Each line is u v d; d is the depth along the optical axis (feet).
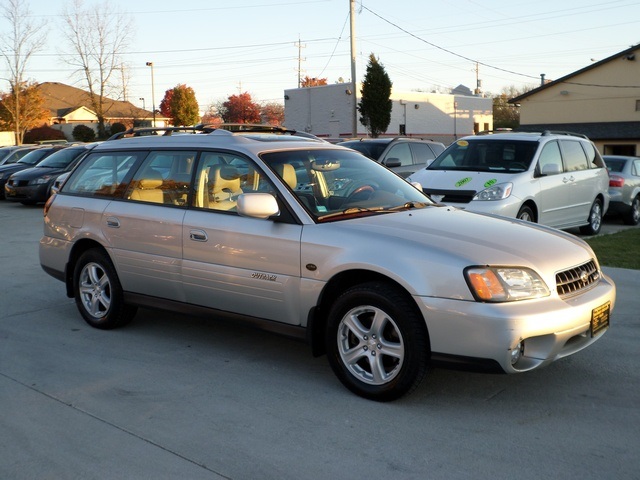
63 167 60.13
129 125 204.44
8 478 11.51
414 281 13.58
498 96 302.66
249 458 12.09
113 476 11.52
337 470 11.59
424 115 182.29
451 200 30.99
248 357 17.71
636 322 19.93
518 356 13.25
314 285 15.10
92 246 20.66
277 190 16.16
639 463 11.64
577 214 35.78
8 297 24.70
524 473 11.36
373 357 14.39
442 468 11.59
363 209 16.52
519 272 13.53
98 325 20.44
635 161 46.16
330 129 175.01
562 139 35.35
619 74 132.05
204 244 17.10
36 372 16.76
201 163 17.93
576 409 13.97
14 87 150.71
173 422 13.69
